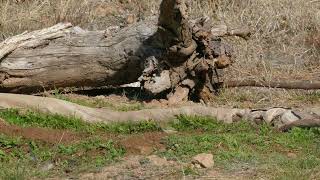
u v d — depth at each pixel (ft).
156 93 31.42
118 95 33.96
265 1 43.98
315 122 27.25
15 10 42.50
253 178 21.62
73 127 27.58
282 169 22.38
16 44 32.45
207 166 22.72
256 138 25.72
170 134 26.17
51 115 28.32
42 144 24.82
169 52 31.14
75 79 33.37
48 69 32.96
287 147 25.13
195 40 31.37
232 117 28.60
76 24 42.39
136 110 29.91
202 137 25.29
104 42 32.96
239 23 42.22
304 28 43.21
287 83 33.81
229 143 24.85
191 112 28.89
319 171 22.08
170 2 29.66
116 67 32.91
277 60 40.34
